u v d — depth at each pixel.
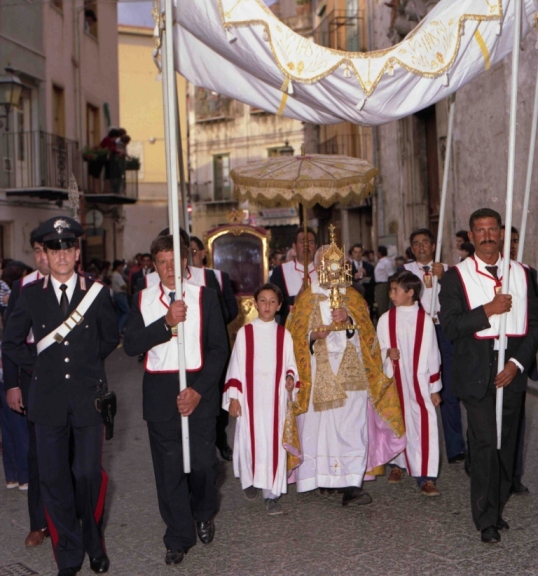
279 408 5.97
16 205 19.94
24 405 5.60
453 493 6.34
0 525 5.91
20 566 5.12
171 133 5.18
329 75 5.68
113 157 24.42
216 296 5.20
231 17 5.48
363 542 5.29
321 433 6.18
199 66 6.79
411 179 19.52
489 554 4.99
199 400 5.02
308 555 5.09
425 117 19.33
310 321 6.24
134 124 45.03
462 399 5.33
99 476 4.86
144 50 45.16
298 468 6.25
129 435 8.66
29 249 20.55
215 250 11.36
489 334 5.30
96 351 4.93
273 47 5.55
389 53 5.70
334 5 28.27
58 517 4.79
